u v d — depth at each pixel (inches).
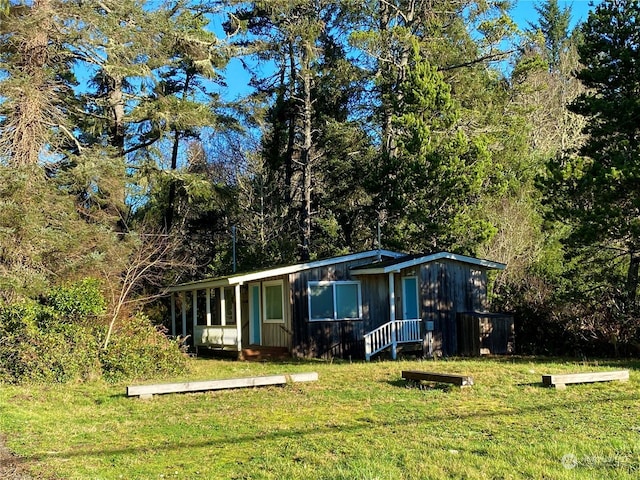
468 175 886.4
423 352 784.9
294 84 1259.2
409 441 290.8
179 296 1107.3
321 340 812.0
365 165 1174.3
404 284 835.4
